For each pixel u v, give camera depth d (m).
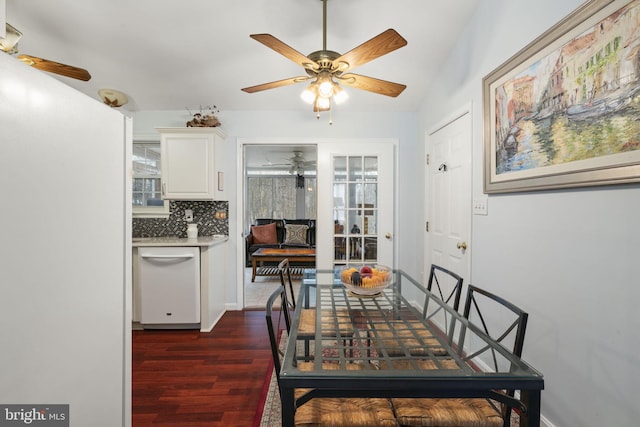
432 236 2.90
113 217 0.98
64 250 0.78
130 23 2.13
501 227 1.82
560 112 1.35
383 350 1.14
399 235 3.37
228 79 2.80
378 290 1.68
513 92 1.67
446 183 2.59
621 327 1.12
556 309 1.41
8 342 0.63
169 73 2.70
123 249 1.04
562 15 1.36
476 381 0.93
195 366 2.19
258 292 4.14
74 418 0.81
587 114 1.22
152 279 2.77
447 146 2.56
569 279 1.34
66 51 2.38
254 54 2.47
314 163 6.85
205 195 3.04
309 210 7.18
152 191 3.37
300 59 1.69
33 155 0.68
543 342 1.49
